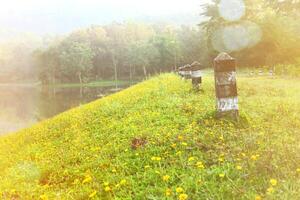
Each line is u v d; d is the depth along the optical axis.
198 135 7.19
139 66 150.50
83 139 9.16
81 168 6.71
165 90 15.67
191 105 10.73
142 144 7.23
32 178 6.89
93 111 14.17
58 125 13.42
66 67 152.38
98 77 158.75
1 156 10.41
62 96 73.81
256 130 7.30
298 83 18.50
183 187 4.82
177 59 136.62
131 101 14.20
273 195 4.17
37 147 10.12
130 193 5.05
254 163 5.20
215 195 4.47
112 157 6.94
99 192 5.34
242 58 50.28
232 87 8.09
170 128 8.12
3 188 6.63
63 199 5.40
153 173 5.55
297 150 5.64
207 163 5.66
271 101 11.04
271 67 37.44
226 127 7.62
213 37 57.44
